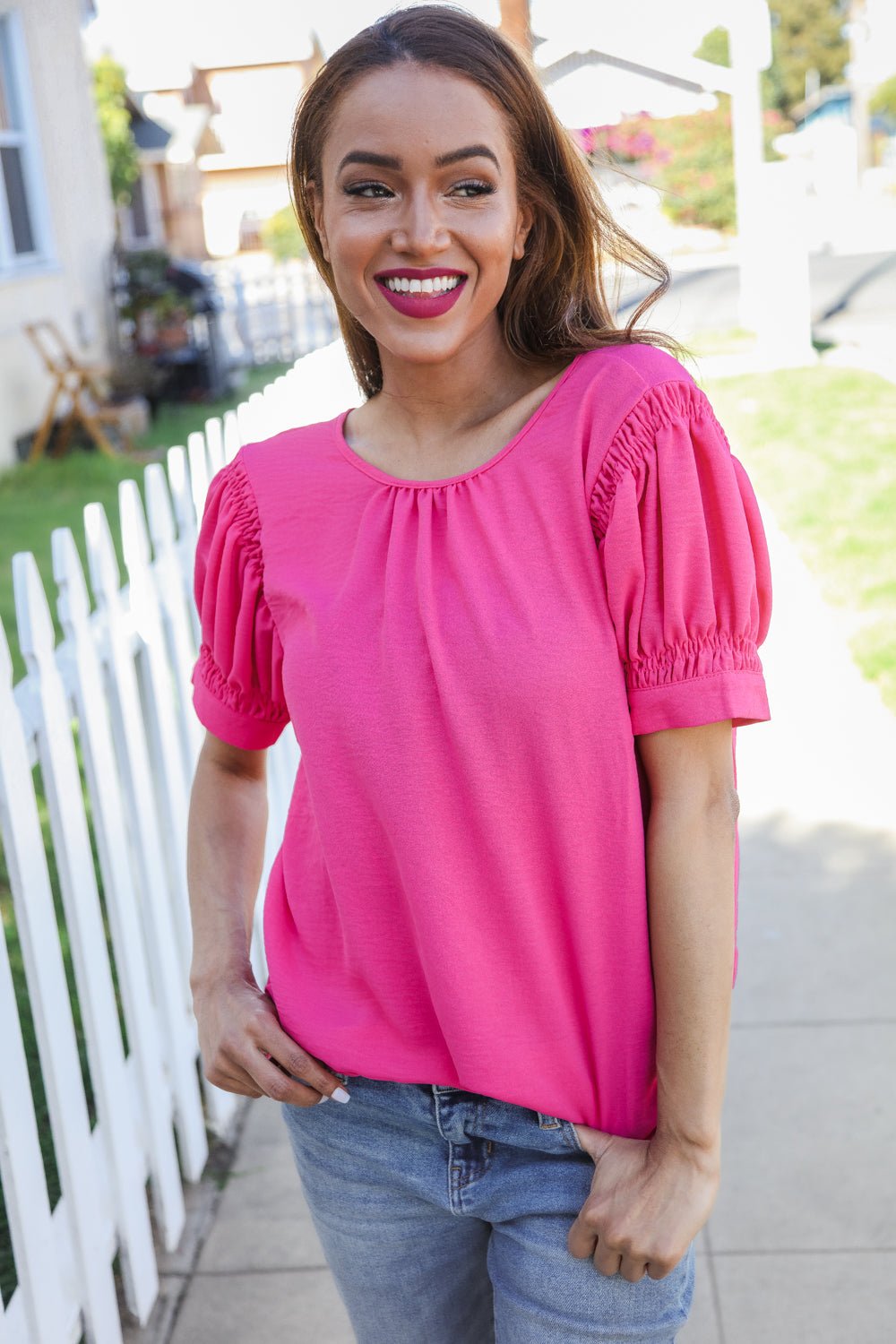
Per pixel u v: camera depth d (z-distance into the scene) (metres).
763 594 1.31
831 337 13.27
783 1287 2.48
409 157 1.30
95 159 12.96
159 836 2.83
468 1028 1.34
